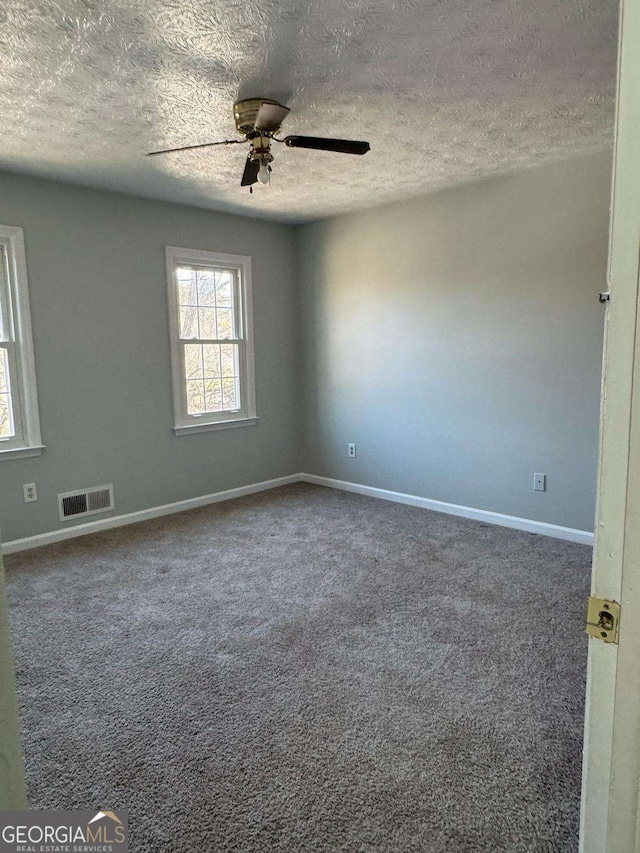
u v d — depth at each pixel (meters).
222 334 4.77
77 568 3.36
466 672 2.25
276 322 5.13
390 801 1.62
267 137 2.54
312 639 2.52
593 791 0.83
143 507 4.32
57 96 2.43
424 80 2.36
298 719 1.98
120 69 2.20
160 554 3.58
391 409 4.65
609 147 3.25
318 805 1.61
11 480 3.62
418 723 1.95
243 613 2.78
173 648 2.46
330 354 5.06
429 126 2.86
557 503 3.78
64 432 3.84
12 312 3.57
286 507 4.59
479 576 3.18
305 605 2.85
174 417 4.44
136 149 3.09
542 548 3.60
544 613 2.73
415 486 4.57
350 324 4.85
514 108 2.66
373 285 4.63
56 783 1.69
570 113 2.72
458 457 4.26
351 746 1.84
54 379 3.76
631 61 0.69
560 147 3.21
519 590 2.99
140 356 4.20
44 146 3.03
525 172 3.66
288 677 2.23
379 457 4.80
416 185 3.92
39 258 3.62
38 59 2.11
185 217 4.38
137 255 4.11
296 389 5.38
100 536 3.93
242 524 4.17
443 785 1.68
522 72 2.31
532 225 3.67
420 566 3.33
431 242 4.21
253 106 2.48
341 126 2.85
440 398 4.31
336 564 3.38
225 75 2.28
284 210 4.57
